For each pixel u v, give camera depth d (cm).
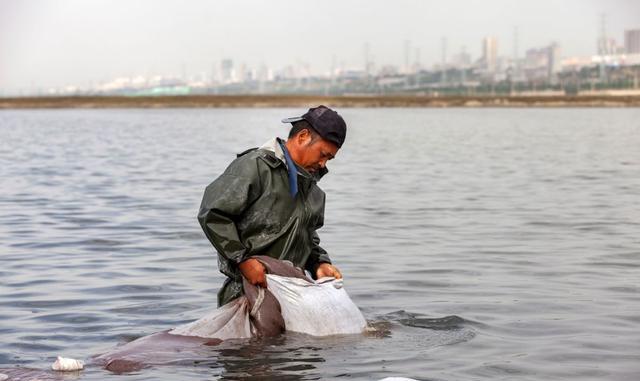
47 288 752
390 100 13312
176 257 901
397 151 3016
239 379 484
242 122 6156
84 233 1070
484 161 2500
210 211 552
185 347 536
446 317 639
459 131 4728
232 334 553
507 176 1986
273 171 567
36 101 12762
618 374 499
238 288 576
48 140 3672
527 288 751
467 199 1488
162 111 9869
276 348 538
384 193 1586
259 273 559
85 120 6556
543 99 13512
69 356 543
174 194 1539
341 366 507
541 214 1278
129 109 11025
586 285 763
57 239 1023
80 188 1650
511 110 10331
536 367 511
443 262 881
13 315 656
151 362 511
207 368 502
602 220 1209
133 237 1035
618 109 10612
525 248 967
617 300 700
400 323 618
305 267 611
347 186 1722
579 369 508
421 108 11712
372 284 771
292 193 567
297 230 574
